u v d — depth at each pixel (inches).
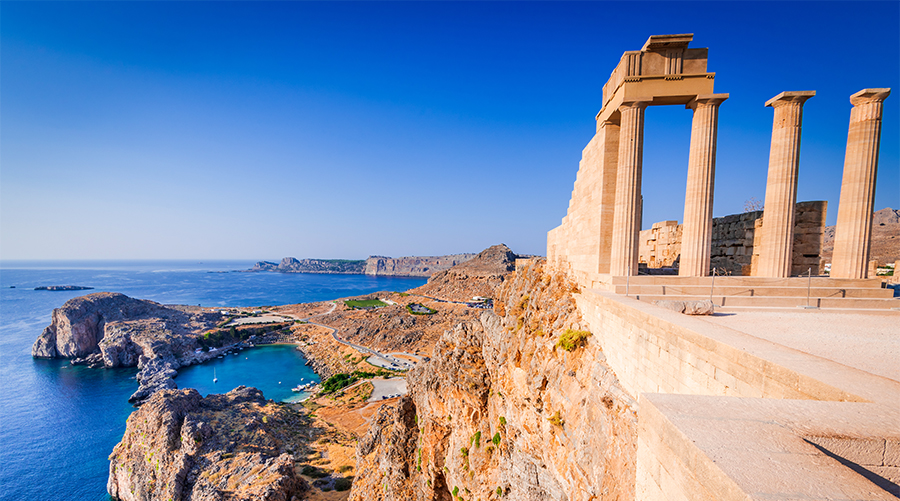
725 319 500.4
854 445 190.1
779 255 700.0
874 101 656.4
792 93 677.3
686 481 196.1
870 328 450.0
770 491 151.3
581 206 949.2
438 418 1445.6
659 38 692.7
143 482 2347.4
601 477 573.9
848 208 681.0
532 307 1112.8
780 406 224.5
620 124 756.6
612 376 602.9
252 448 2444.6
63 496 2667.3
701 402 235.9
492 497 1110.4
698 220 710.5
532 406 917.8
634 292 677.9
